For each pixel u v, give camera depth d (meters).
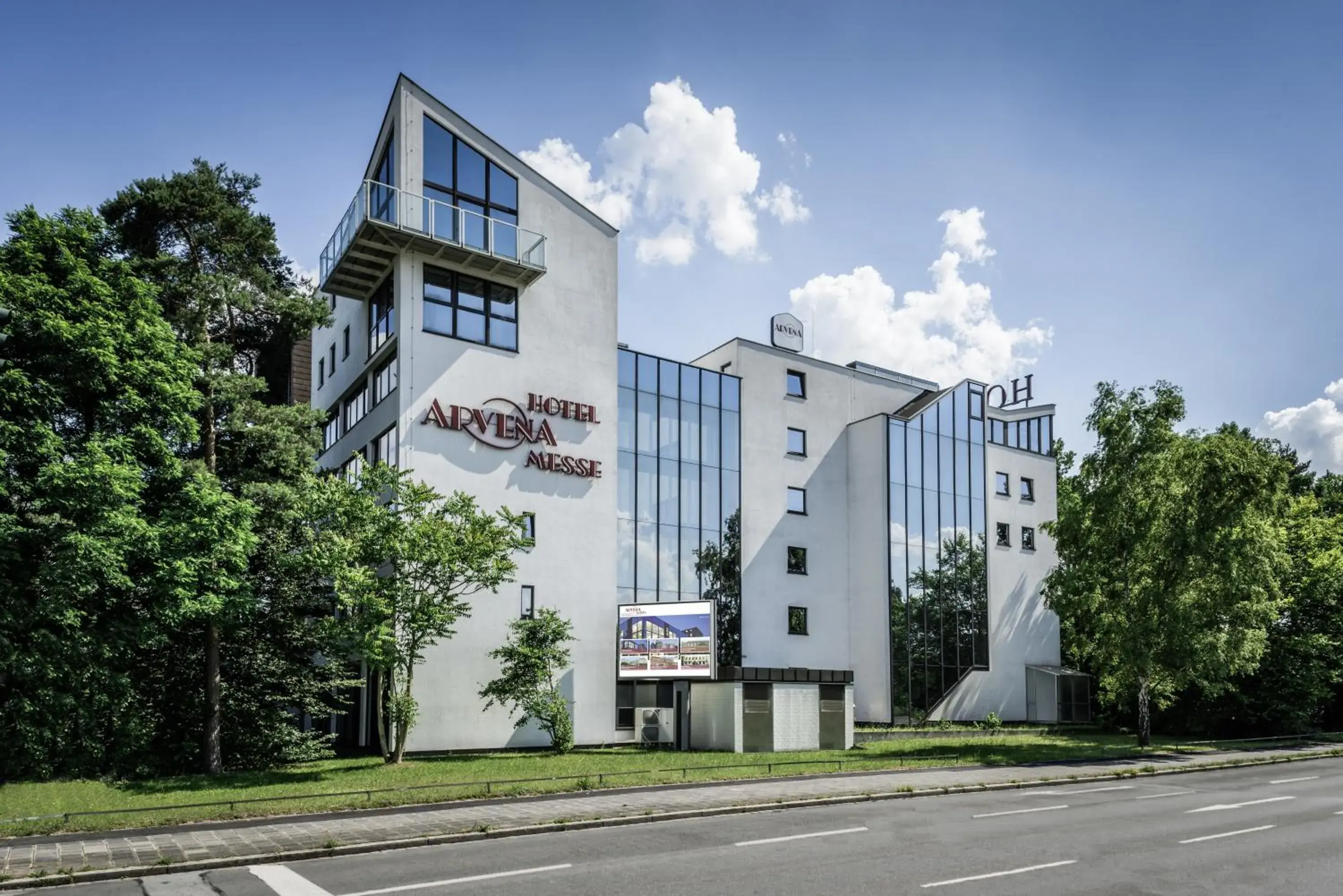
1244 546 32.66
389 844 14.31
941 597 43.19
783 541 40.88
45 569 21.17
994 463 49.41
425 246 30.22
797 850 14.23
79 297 23.59
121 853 13.44
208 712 24.80
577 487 32.97
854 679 42.16
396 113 30.83
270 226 28.44
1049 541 50.94
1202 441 33.81
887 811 18.72
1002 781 23.25
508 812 17.11
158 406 24.16
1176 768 27.56
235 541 23.66
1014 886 11.95
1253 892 11.80
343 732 34.00
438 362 30.53
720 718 30.81
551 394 32.94
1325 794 22.36
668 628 31.34
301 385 43.12
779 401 41.84
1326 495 59.59
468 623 29.53
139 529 22.19
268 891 11.55
